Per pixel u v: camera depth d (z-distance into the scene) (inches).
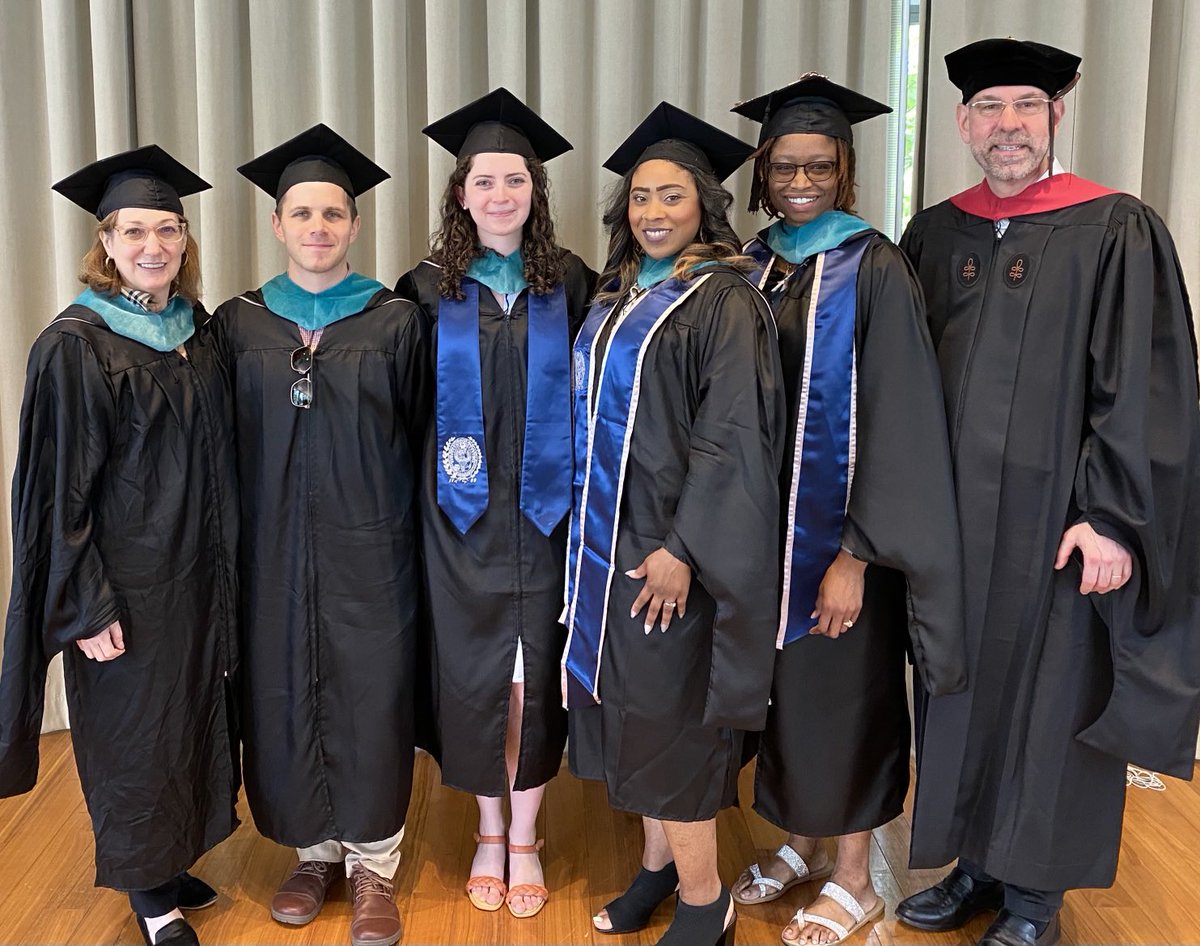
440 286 88.9
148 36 115.8
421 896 96.6
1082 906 94.9
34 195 118.9
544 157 94.3
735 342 77.2
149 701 83.0
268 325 87.0
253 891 97.2
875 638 86.3
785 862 97.3
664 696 80.1
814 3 119.4
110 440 80.0
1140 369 77.9
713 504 75.7
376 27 113.6
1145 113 113.1
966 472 82.5
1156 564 78.4
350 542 87.4
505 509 89.2
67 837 104.7
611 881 99.3
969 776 86.4
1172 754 81.7
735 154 85.4
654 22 119.7
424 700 96.0
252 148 120.5
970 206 86.8
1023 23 113.7
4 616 124.7
